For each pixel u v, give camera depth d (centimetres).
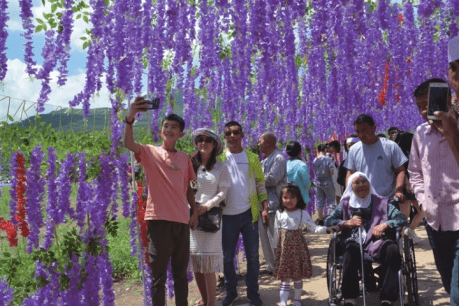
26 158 360
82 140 380
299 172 697
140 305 529
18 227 364
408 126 1252
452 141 252
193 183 446
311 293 531
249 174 501
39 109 350
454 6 494
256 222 496
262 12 532
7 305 340
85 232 391
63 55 362
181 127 405
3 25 334
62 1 367
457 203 307
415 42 642
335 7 504
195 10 507
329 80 724
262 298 530
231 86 590
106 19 404
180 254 388
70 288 373
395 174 488
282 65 589
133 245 445
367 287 495
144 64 495
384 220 454
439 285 522
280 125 714
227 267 485
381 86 724
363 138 491
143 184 467
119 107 403
